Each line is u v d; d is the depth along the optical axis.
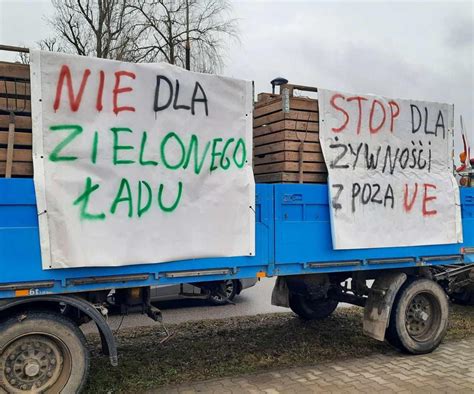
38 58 3.61
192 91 4.16
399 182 5.25
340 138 4.95
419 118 5.41
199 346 5.77
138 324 7.23
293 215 4.69
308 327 6.66
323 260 4.82
